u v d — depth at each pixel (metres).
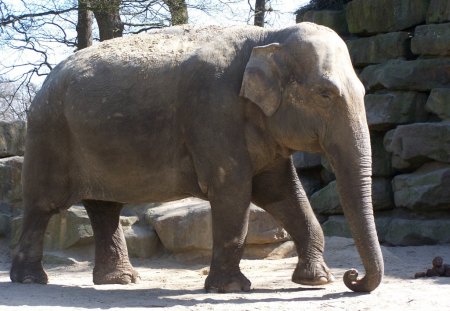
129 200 9.41
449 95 14.80
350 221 8.06
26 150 9.86
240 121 8.62
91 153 9.34
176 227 11.84
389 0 16.16
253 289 8.91
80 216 12.23
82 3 21.22
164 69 9.02
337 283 9.31
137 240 12.05
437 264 9.87
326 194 15.75
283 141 8.60
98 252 10.09
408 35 15.90
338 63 8.26
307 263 9.10
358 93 8.23
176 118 8.89
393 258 11.76
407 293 8.17
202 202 12.47
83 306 7.88
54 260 12.23
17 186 13.54
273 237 11.74
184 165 8.92
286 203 9.24
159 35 9.51
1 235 13.37
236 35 8.96
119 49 9.48
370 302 7.62
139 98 9.05
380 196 15.27
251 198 9.17
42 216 9.78
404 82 15.31
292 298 8.11
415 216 14.81
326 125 8.22
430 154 14.48
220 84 8.64
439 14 15.38
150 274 11.04
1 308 7.57
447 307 7.40
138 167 9.13
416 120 15.30
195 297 8.40
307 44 8.30
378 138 15.65
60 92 9.58
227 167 8.58
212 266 8.73
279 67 8.38
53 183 9.67
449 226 14.09
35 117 9.73
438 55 15.28
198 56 8.85
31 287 9.30
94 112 9.23
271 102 8.36
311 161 16.50
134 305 7.96
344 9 17.39
